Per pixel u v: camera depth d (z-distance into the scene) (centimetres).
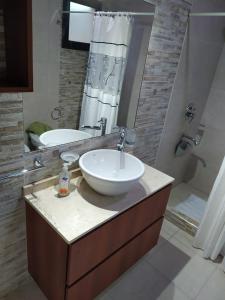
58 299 138
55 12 115
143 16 151
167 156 256
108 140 173
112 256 145
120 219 134
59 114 138
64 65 130
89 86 148
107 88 158
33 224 135
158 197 162
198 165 300
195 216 252
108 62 150
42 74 122
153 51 168
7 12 91
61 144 142
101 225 122
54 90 130
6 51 98
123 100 171
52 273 134
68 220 117
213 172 289
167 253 204
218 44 243
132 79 168
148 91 183
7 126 111
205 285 180
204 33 213
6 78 103
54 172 143
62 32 122
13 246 145
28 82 92
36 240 139
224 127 270
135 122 188
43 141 133
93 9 130
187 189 304
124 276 179
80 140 154
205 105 279
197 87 245
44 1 110
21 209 137
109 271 151
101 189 129
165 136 234
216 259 203
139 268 187
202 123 287
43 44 117
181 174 306
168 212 250
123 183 123
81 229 113
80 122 152
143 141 206
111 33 143
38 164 131
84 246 117
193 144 266
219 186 184
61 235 109
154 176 169
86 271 130
